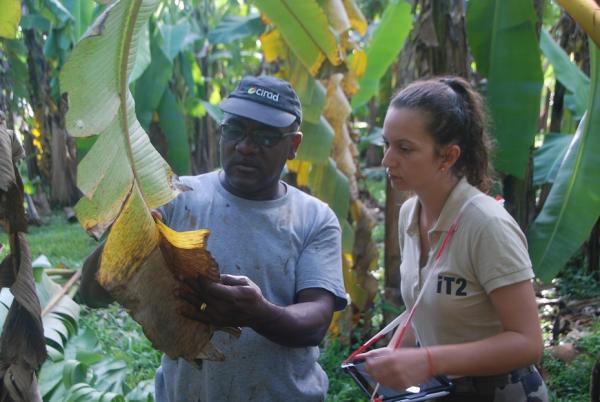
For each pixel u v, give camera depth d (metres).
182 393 2.05
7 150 1.43
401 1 4.91
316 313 1.95
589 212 3.46
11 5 1.62
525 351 1.74
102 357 3.45
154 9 1.31
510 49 3.60
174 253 1.46
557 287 5.95
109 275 1.39
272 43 3.77
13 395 1.50
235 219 2.04
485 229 1.77
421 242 2.02
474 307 1.83
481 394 1.88
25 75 8.72
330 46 3.24
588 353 4.36
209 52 9.77
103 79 1.29
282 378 2.03
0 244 1.61
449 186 1.88
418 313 1.97
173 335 1.50
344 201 4.05
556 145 4.85
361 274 4.49
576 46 5.96
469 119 1.86
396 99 1.86
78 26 4.76
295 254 2.06
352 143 4.48
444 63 4.10
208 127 9.59
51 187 10.65
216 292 1.53
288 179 4.36
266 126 1.97
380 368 1.74
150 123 5.60
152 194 1.39
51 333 3.18
